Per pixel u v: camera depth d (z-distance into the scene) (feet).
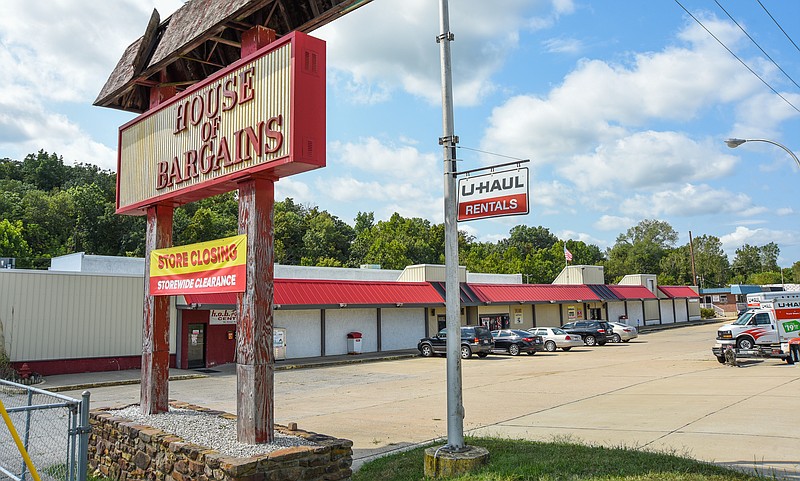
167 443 24.50
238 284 25.40
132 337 81.92
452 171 26.18
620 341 129.80
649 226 431.02
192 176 29.71
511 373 75.15
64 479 22.45
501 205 25.14
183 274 29.58
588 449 26.04
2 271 71.82
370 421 42.06
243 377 24.43
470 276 160.86
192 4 32.27
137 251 223.10
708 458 26.16
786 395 45.50
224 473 20.85
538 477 21.71
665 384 56.54
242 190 26.43
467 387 61.31
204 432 26.23
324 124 24.54
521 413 42.75
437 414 44.80
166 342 32.53
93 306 78.84
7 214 222.07
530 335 109.81
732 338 84.53
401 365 91.20
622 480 20.66
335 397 57.00
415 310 122.72
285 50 24.56
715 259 381.60
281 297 93.61
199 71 35.09
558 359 95.81
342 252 278.87
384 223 279.28
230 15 26.99
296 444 23.71
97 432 30.48
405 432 37.52
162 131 32.91
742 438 30.22
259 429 23.75
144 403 31.89
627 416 38.81
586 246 370.94
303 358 99.55
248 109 26.25
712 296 301.43
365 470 27.14
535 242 437.17
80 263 88.63
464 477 22.47
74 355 76.59
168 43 32.68
